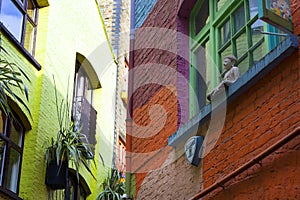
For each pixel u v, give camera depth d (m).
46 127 10.43
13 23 10.05
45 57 10.71
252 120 5.67
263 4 5.01
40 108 10.20
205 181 6.39
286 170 4.98
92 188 12.92
